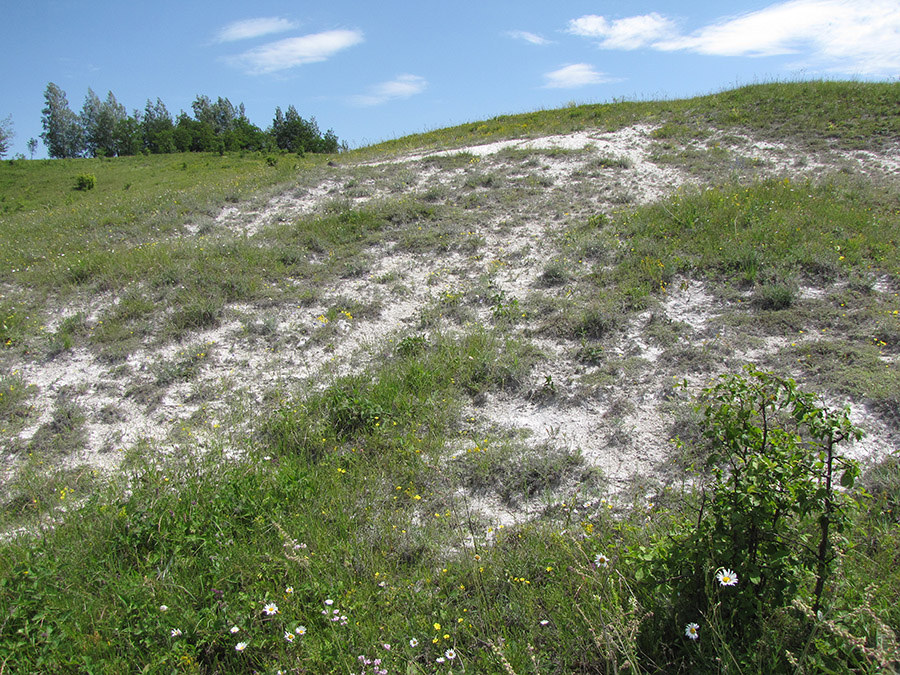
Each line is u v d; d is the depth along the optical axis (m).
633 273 7.06
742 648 2.60
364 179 12.22
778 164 11.03
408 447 4.62
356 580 3.40
